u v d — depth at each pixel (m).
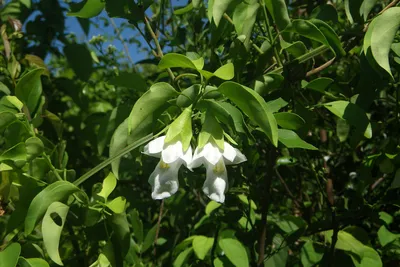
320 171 0.40
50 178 0.28
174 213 0.40
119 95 0.56
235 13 0.28
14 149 0.27
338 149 0.49
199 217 0.45
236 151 0.23
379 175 0.39
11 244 0.25
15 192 0.29
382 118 0.45
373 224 0.44
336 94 0.38
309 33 0.27
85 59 0.40
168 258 0.40
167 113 0.26
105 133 0.31
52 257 0.24
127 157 0.34
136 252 0.35
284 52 0.32
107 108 0.52
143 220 0.48
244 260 0.32
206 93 0.24
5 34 0.39
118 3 0.31
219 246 0.35
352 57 0.42
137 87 0.30
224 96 0.24
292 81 0.30
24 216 0.27
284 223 0.37
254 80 0.28
